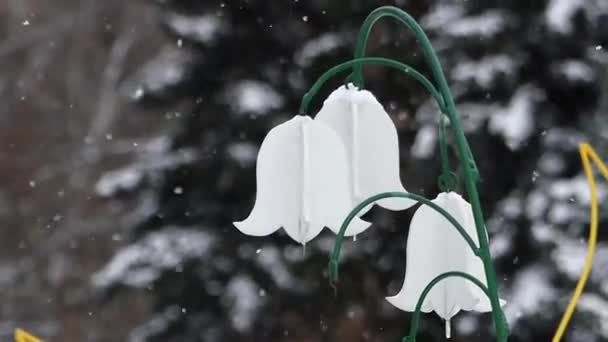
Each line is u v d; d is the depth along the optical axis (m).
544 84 9.12
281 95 10.02
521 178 9.25
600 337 8.84
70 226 19.27
